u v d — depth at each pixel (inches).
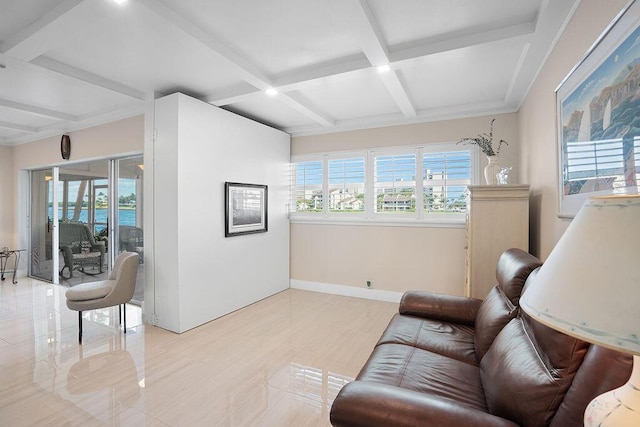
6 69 107.1
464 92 128.7
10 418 72.6
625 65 46.8
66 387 85.4
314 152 185.3
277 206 179.5
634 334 20.8
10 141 213.9
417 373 63.0
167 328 125.5
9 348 108.7
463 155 150.1
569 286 24.7
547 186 90.4
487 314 75.0
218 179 138.4
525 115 121.6
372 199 170.4
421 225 158.9
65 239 193.9
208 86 123.1
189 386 86.5
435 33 86.0
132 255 125.3
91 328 127.0
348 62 102.6
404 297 99.1
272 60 101.7
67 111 154.2
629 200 23.5
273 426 71.1
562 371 40.3
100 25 80.9
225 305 143.3
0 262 202.4
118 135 155.3
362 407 42.6
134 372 93.5
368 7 74.5
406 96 124.2
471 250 107.8
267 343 114.3
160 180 125.4
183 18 79.2
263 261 168.6
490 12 76.9
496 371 53.9
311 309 152.3
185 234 123.5
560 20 74.0
